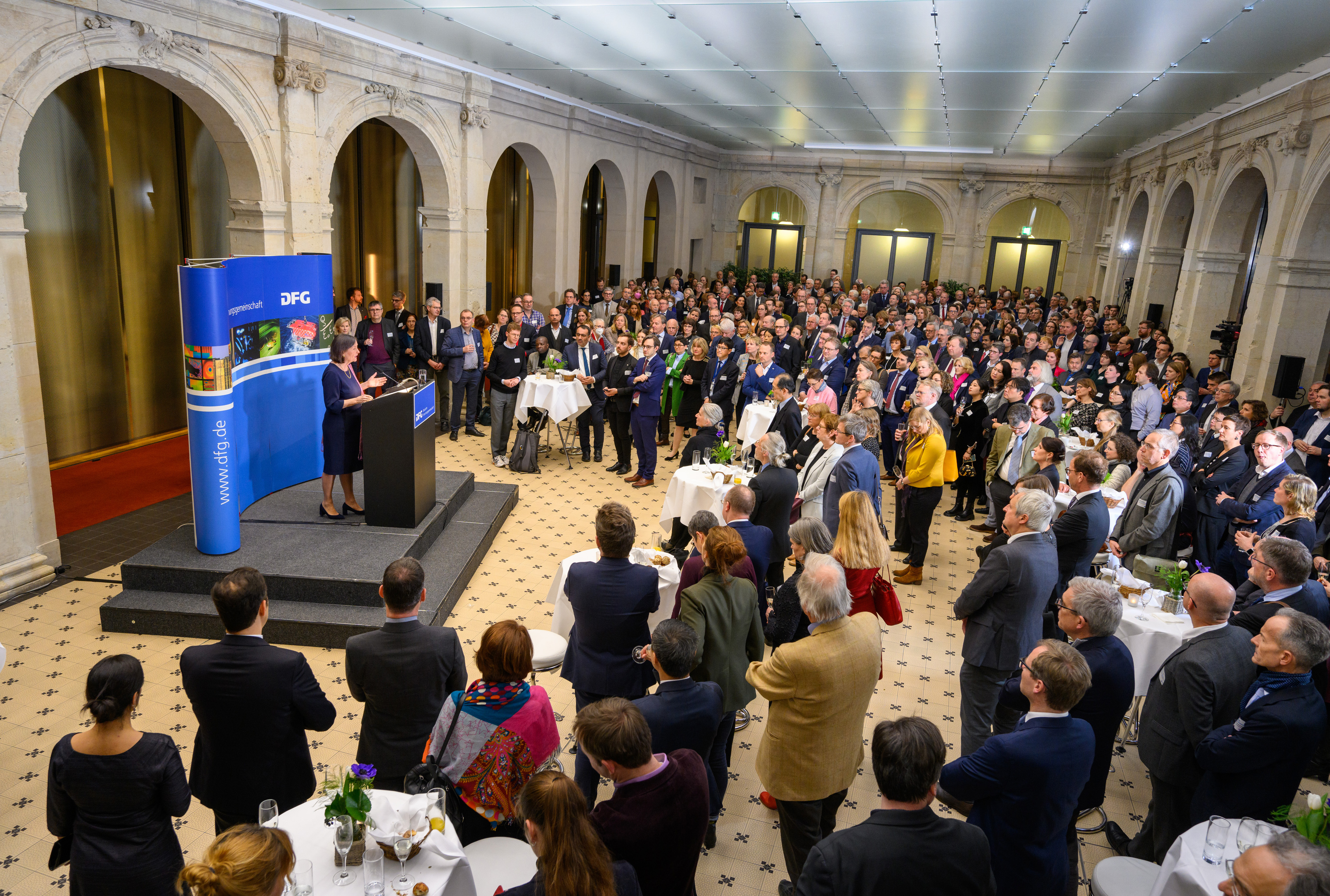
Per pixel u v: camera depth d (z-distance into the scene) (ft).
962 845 6.96
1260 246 36.94
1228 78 29.94
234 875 5.97
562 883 6.27
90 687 8.31
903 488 22.41
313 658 16.87
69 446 28.35
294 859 6.77
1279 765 9.82
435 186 36.27
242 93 24.97
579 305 47.03
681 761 8.09
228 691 9.35
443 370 34.42
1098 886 9.67
